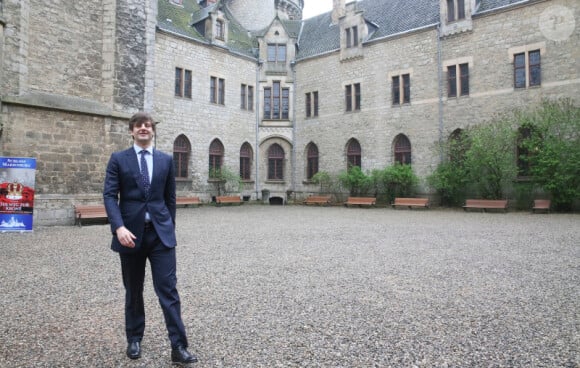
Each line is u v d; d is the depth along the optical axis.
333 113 29.38
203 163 27.09
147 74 17.09
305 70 31.03
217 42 28.00
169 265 3.62
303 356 3.74
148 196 3.61
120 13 16.30
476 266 7.67
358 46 28.09
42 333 4.34
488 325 4.52
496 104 22.52
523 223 15.31
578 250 9.33
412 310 5.06
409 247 9.96
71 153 14.78
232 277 6.84
